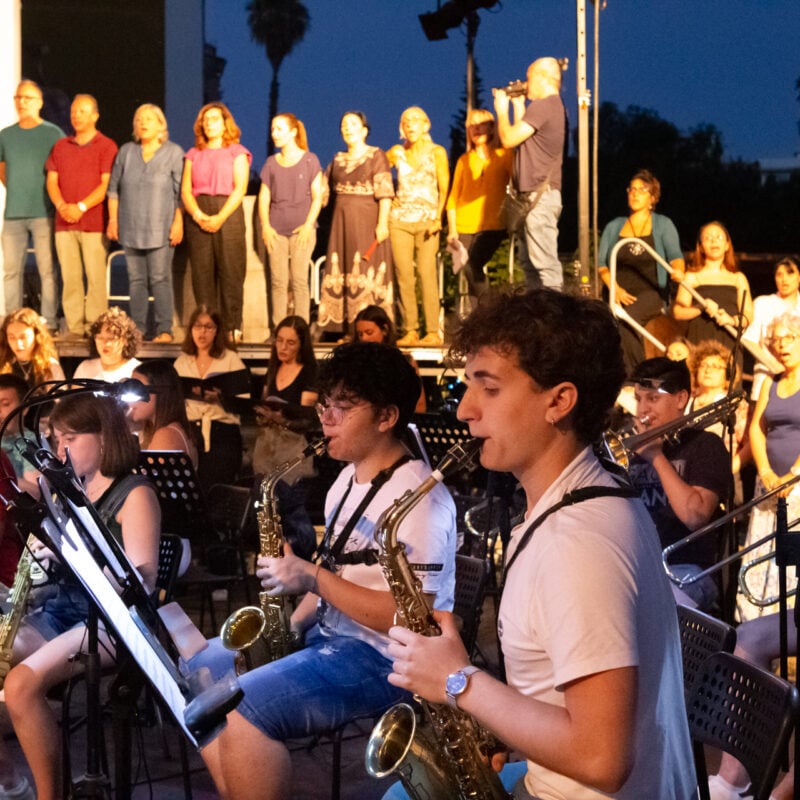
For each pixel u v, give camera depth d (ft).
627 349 26.00
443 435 18.98
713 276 25.63
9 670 11.66
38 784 11.50
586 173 27.81
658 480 15.06
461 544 17.90
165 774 13.87
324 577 10.14
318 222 30.58
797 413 19.19
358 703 10.16
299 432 21.77
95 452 12.17
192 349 24.29
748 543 19.26
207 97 61.31
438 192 28.81
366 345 10.94
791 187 76.43
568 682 5.97
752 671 8.43
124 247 28.07
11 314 23.79
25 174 28.63
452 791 7.66
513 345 6.43
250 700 9.82
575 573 6.04
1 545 13.66
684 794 6.51
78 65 42.37
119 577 9.08
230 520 18.25
